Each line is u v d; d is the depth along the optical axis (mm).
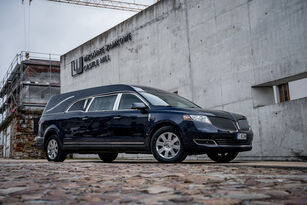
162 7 11672
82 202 2066
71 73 16375
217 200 2051
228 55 9305
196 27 10359
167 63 11352
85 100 7383
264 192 2346
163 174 3770
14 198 2252
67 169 4711
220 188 2607
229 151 5867
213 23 9812
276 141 7914
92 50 15133
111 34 14016
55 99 8164
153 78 11898
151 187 2691
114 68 13758
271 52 8234
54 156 7652
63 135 7461
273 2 8227
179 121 5777
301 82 10000
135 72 12695
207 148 5633
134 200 2127
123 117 6480
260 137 8289
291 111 7617
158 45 11750
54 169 4738
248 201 2043
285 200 2055
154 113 6121
